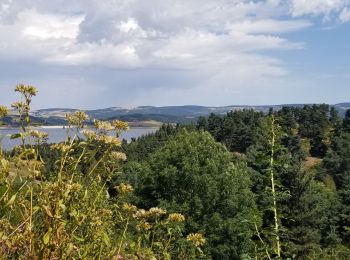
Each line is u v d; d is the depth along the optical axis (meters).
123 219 3.86
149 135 120.88
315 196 50.47
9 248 2.78
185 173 33.69
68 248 2.75
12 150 3.02
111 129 3.36
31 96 3.14
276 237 5.57
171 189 33.97
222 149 39.16
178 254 5.33
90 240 3.25
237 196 33.66
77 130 3.21
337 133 143.38
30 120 3.11
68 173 3.04
